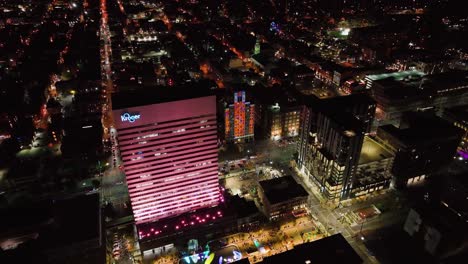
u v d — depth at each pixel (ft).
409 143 645.51
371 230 598.75
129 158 504.84
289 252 490.49
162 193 557.33
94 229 499.51
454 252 538.88
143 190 542.16
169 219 577.84
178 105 485.56
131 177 523.70
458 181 611.88
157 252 567.59
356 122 606.14
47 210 554.46
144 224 569.23
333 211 641.81
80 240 482.69
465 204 597.52
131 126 478.59
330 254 484.74
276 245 576.20
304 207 629.92
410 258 536.01
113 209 620.90
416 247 555.69
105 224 577.84
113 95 496.64
